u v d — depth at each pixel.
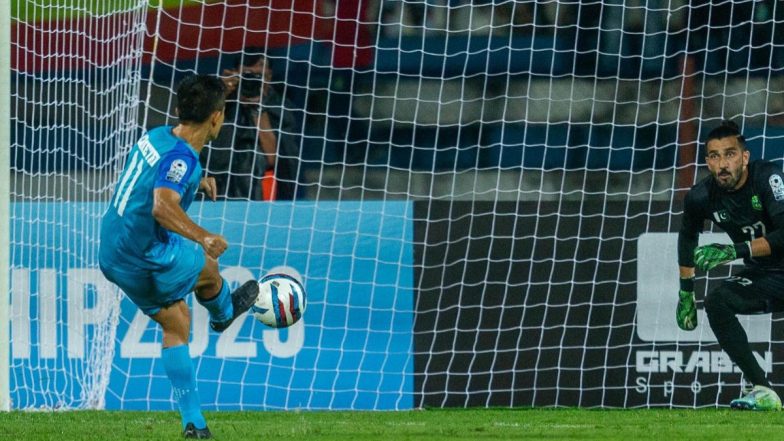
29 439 18.58
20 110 32.12
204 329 27.02
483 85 40.16
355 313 27.42
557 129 39.31
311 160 37.12
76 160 29.05
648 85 39.00
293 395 27.03
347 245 27.62
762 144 35.53
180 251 17.88
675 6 39.19
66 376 27.05
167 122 34.75
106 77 30.92
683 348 27.23
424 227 27.66
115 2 32.16
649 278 27.41
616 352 27.33
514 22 40.19
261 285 19.75
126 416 23.97
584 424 22.19
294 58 39.34
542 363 27.34
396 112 39.94
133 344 26.97
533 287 27.47
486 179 39.38
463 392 27.27
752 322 27.11
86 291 27.16
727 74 37.97
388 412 25.91
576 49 38.47
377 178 39.22
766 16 38.44
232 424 21.81
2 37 25.52
